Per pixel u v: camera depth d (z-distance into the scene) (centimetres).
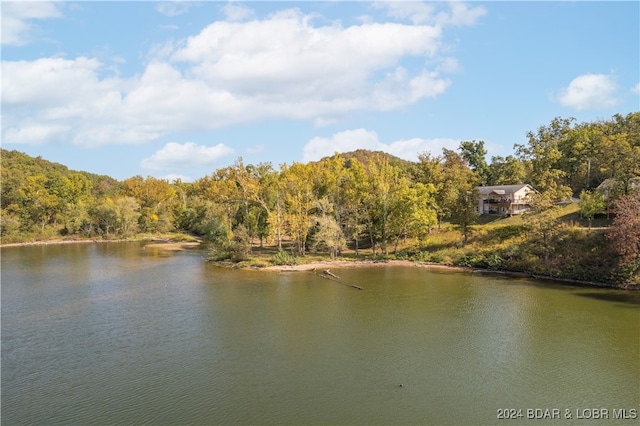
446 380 2967
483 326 4084
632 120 10431
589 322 4131
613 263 5725
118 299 5241
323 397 2736
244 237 8519
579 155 10369
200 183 14925
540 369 3119
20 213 13638
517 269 6700
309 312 4634
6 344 3684
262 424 2428
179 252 10181
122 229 13962
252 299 5219
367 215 8562
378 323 4225
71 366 3222
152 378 3014
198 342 3722
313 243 8906
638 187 6569
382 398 2722
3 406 2645
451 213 8806
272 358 3366
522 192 9606
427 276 6625
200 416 2516
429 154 10225
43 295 5459
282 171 9694
